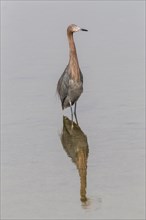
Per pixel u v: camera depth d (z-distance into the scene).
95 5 35.28
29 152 17.08
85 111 20.16
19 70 24.67
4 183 15.07
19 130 18.78
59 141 17.84
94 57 25.66
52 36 29.50
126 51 26.16
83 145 17.34
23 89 22.44
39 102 21.19
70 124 19.17
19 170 15.84
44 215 13.22
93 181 14.83
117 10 33.69
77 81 20.06
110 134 17.91
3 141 17.94
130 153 16.34
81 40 28.52
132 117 19.03
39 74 23.98
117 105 20.22
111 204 13.48
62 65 24.92
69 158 16.58
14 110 20.45
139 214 12.91
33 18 33.22
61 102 20.97
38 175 15.46
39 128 18.95
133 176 14.86
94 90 21.83
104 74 23.34
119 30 29.62
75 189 14.51
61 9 34.91
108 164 15.80
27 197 14.24
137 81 22.28
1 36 30.19
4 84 23.08
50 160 16.48
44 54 26.70
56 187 14.70
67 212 13.30
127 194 13.90
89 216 12.99
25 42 28.88
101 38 28.59
